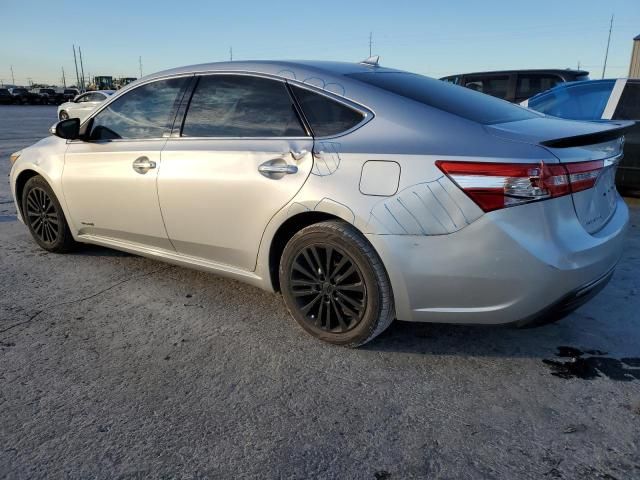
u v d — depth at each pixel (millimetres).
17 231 5383
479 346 3014
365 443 2215
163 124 3586
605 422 2340
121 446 2186
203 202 3270
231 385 2629
